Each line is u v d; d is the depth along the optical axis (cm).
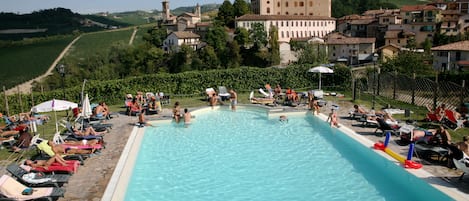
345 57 9750
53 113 3003
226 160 1838
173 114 2633
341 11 18612
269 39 10819
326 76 3775
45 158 1725
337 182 1547
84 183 1436
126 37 17525
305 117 2727
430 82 2861
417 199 1375
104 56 11988
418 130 1844
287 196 1427
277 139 2183
